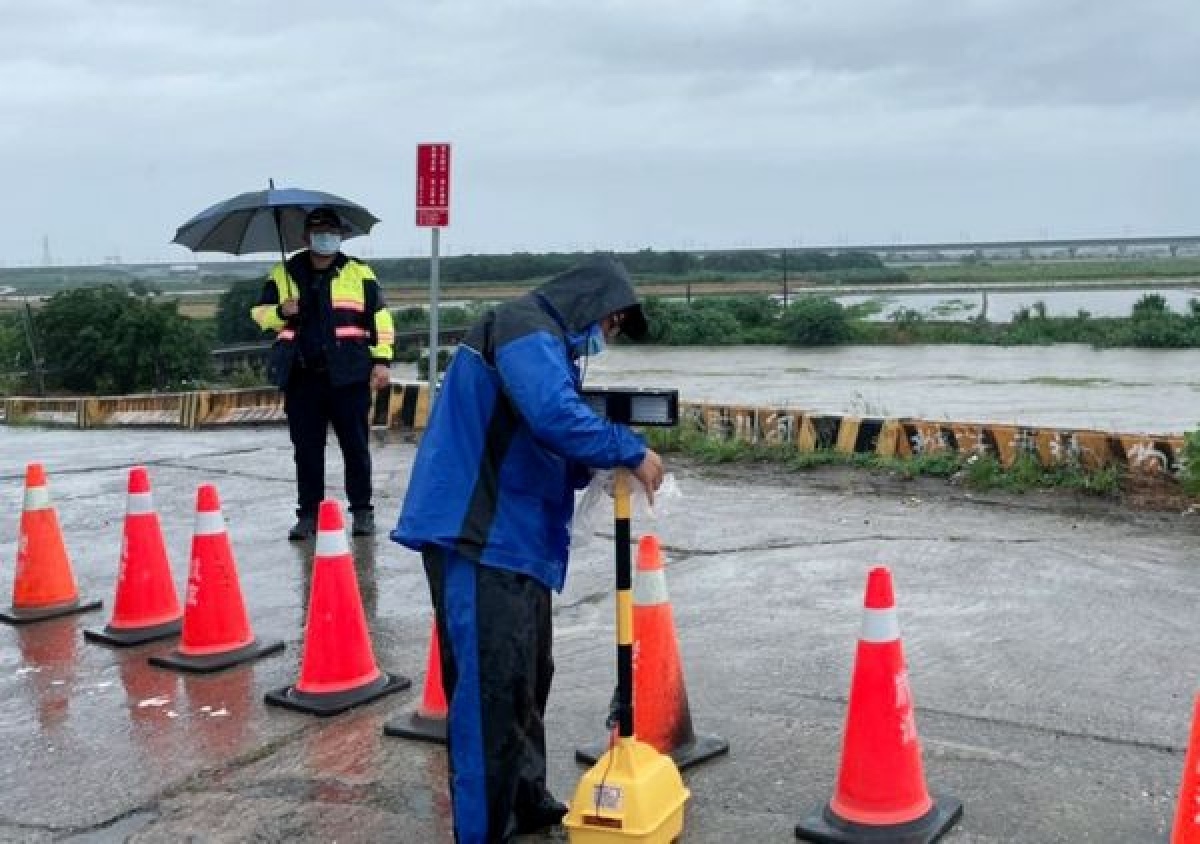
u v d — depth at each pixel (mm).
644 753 3842
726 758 4523
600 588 6918
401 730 4863
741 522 8516
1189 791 3551
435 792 4367
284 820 4188
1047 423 16656
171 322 32656
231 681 5645
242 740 4914
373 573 7461
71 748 4902
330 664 5289
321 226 7852
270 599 7031
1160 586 6512
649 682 4438
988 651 5566
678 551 7754
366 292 8141
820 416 11133
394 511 9367
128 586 6422
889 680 3869
